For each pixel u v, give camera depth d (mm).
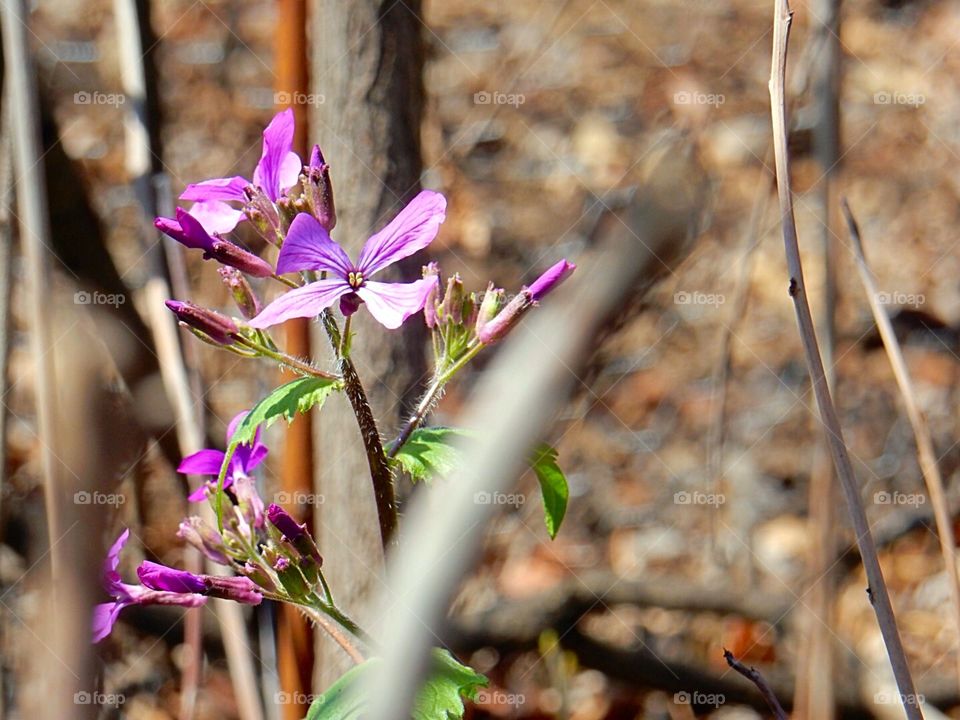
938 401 717
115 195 761
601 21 976
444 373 331
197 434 402
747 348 768
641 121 881
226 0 1004
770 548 655
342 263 314
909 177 866
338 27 395
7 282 410
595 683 596
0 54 403
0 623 438
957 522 631
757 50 896
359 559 383
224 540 333
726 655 352
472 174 863
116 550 322
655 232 226
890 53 959
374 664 318
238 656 398
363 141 393
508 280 773
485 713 540
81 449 253
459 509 246
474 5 1037
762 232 572
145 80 421
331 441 388
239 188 328
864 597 615
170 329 402
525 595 583
